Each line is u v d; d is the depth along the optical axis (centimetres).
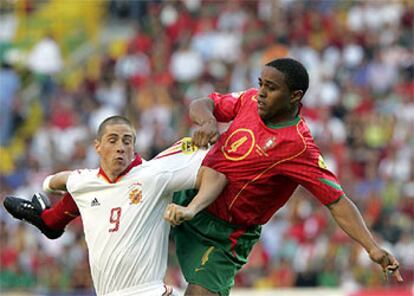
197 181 2398
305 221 5409
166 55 7412
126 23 8338
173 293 2391
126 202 2358
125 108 6931
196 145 2400
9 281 5403
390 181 5869
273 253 5328
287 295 4659
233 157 2394
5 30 8256
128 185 2366
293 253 5312
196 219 2502
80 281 5312
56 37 8188
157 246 2366
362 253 5222
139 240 2342
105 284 2353
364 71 7044
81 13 8412
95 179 2389
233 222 2472
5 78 7650
